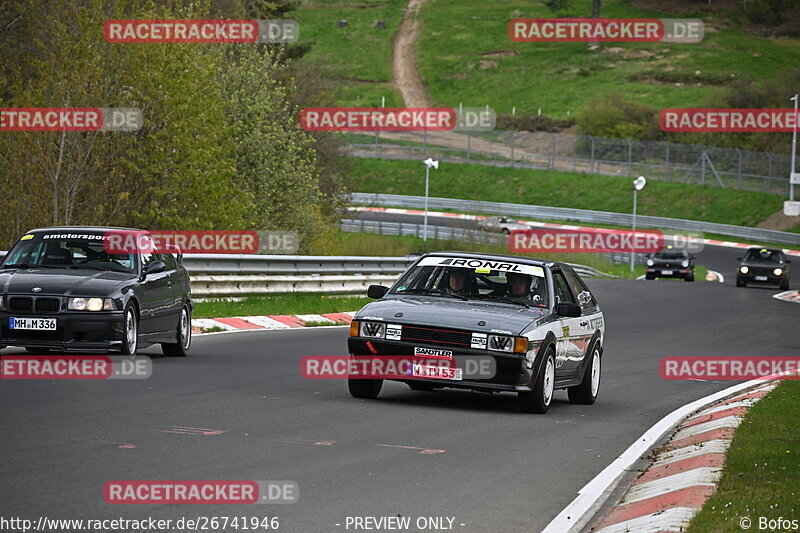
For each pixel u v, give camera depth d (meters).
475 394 52.41
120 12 108.25
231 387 48.41
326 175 191.50
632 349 83.00
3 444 32.56
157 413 39.72
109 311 52.59
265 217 140.88
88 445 32.84
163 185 113.44
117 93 108.00
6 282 52.72
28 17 122.06
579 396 51.84
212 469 30.31
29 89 101.31
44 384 45.81
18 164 98.69
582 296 53.06
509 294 48.78
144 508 25.67
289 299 98.94
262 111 143.75
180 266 63.44
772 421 42.34
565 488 31.05
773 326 107.31
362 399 47.00
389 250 190.25
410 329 45.31
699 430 41.94
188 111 111.50
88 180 103.56
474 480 31.14
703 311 124.81
